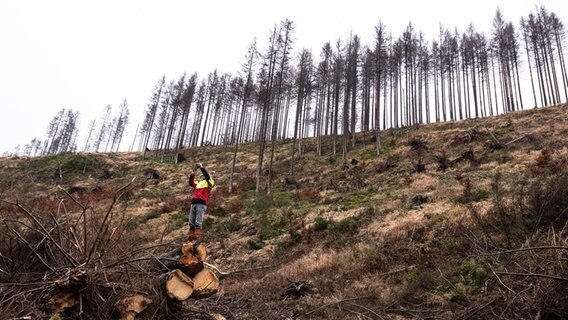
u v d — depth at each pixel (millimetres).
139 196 27172
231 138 56656
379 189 21438
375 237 13000
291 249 15039
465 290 8070
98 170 40375
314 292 9938
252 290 10031
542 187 10047
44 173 37406
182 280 5844
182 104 57312
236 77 53938
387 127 49969
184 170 39625
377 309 8180
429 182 19688
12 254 6645
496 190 10812
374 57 40938
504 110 48906
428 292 8656
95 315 5047
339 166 31453
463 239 10031
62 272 5410
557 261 6090
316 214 18594
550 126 26328
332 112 42875
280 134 54656
